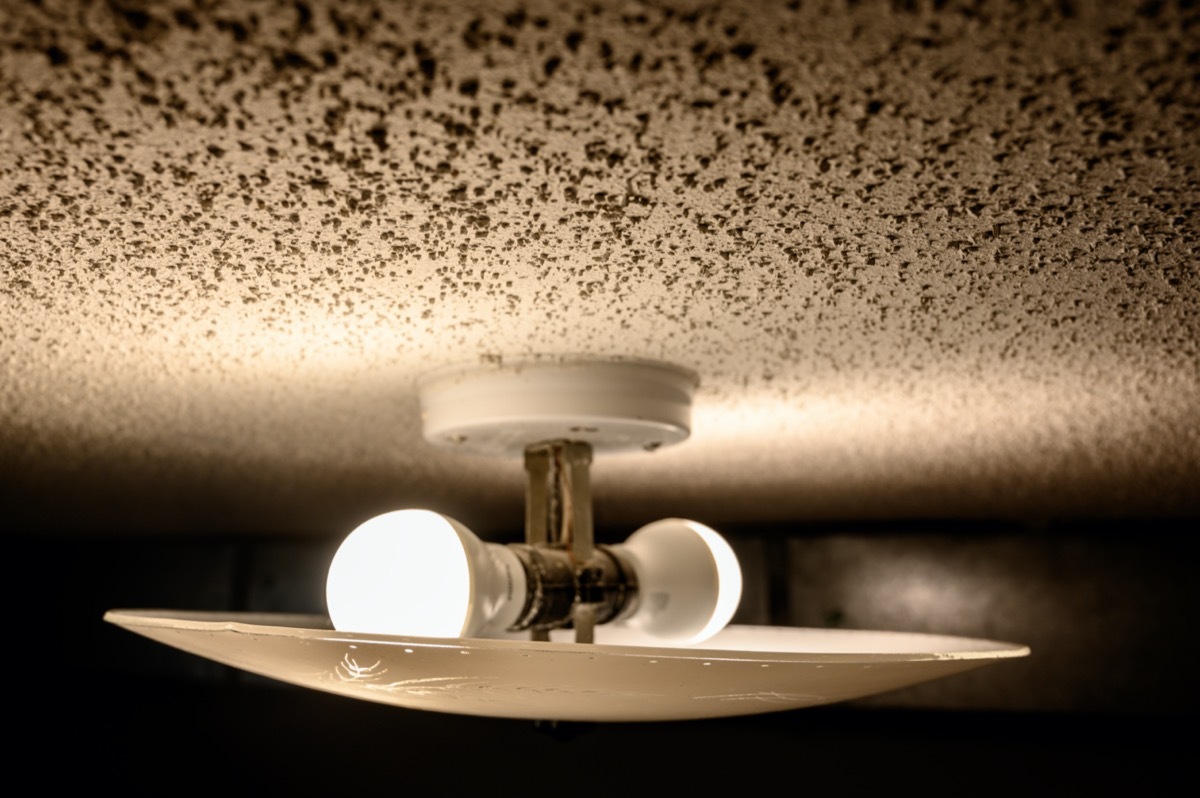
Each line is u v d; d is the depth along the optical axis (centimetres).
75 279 55
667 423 74
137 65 32
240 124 37
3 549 231
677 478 134
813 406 89
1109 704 177
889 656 49
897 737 194
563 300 59
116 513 175
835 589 191
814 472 128
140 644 229
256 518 182
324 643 47
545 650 44
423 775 216
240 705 229
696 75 33
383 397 85
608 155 39
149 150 39
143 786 227
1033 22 30
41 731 228
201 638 53
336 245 50
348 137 38
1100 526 182
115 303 60
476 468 123
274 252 51
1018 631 183
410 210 45
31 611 229
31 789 223
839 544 193
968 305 60
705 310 61
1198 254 50
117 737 230
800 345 69
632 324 64
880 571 190
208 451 112
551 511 76
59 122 37
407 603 54
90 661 227
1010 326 64
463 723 218
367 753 221
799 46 31
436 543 56
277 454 114
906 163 40
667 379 75
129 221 46
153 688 232
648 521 185
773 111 36
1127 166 40
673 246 50
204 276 54
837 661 47
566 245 50
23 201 44
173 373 77
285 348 70
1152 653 176
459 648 44
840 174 41
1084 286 56
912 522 190
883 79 33
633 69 33
